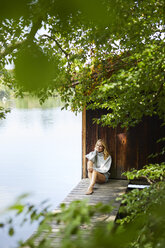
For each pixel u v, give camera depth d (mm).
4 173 11406
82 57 4422
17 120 29281
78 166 12836
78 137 20141
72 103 5121
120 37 3668
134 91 3275
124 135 6969
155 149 6793
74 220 472
